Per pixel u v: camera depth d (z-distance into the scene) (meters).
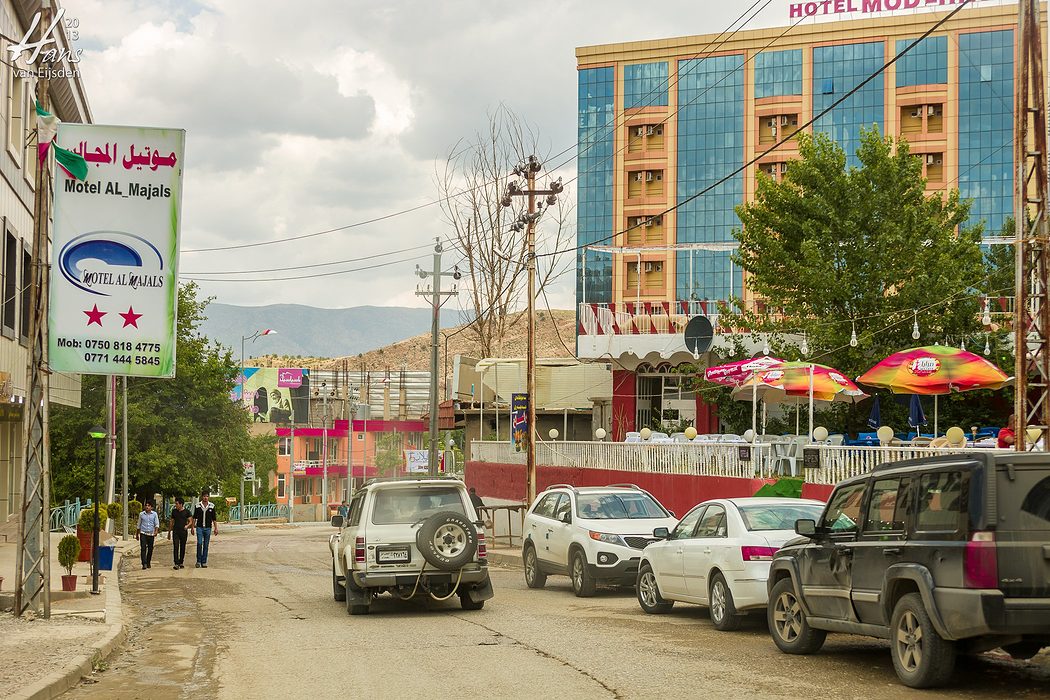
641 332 40.16
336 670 11.37
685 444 27.94
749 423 35.31
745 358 34.66
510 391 51.28
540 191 33.44
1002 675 10.37
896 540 10.02
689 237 75.62
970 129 71.56
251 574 28.62
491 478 45.41
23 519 16.05
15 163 30.16
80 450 53.47
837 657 11.70
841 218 31.39
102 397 54.66
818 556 11.34
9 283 30.61
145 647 14.09
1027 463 9.09
